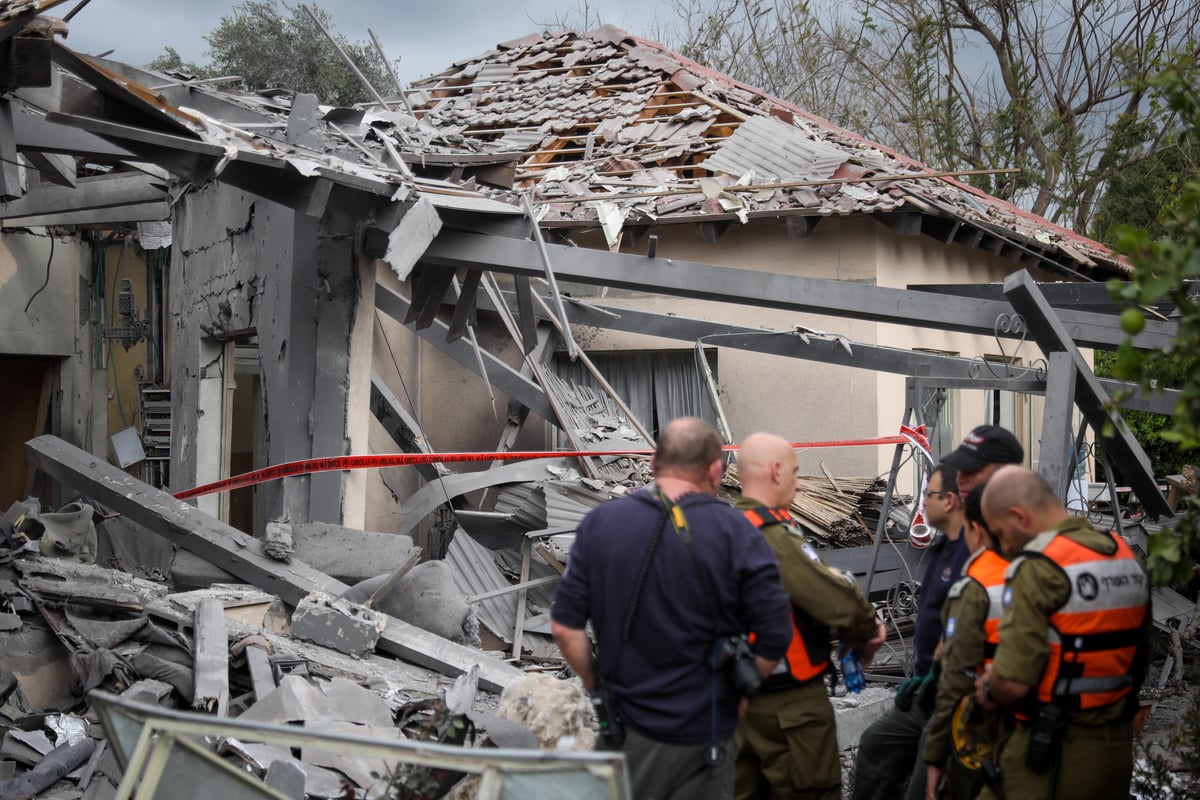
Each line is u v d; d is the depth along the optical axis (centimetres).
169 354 1500
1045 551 332
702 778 320
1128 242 258
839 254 1037
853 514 834
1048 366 679
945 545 423
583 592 327
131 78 717
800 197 1000
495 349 1109
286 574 673
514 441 1060
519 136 1212
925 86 2322
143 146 623
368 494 991
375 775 379
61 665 582
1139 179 1950
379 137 763
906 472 1069
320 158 670
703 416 1094
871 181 1014
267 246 897
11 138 566
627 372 1120
